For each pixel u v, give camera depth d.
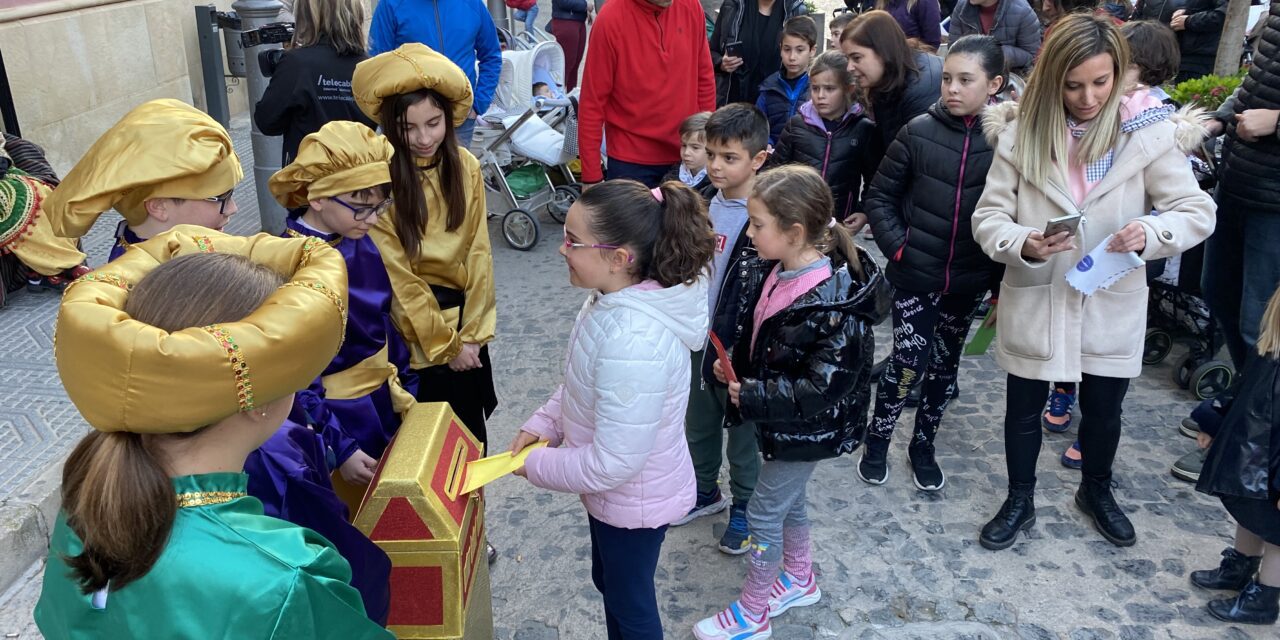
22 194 4.48
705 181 3.73
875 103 3.94
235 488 1.27
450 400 2.88
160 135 1.87
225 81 8.35
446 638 2.07
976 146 3.20
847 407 2.57
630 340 2.04
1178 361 4.57
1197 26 6.12
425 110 2.45
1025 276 3.03
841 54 3.85
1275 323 2.61
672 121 4.61
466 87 2.53
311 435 1.81
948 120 3.23
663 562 3.22
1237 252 3.69
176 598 1.17
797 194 2.40
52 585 1.29
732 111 2.94
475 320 2.82
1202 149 4.16
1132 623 2.89
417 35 5.26
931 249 3.31
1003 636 2.85
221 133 1.97
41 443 3.46
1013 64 6.04
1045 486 3.62
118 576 1.18
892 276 3.44
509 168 6.38
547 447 2.25
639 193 2.07
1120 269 2.78
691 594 3.06
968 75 3.11
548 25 9.82
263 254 1.46
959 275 3.33
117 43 6.91
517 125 6.05
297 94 4.33
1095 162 2.90
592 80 4.56
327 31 4.33
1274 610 2.84
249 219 6.22
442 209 2.66
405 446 2.10
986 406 4.27
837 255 2.51
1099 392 3.13
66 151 6.47
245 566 1.18
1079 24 2.75
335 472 2.36
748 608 2.82
